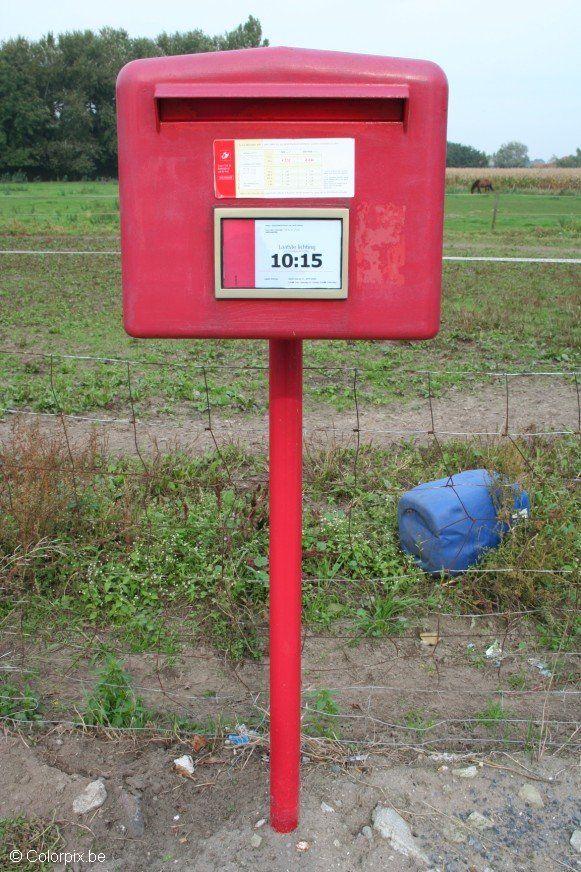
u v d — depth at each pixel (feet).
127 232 6.46
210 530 14.60
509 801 9.29
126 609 12.87
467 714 10.87
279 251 6.39
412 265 6.46
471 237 81.56
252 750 9.95
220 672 11.76
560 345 32.96
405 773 9.64
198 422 22.44
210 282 6.51
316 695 11.18
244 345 33.24
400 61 6.20
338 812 9.04
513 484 14.49
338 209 6.31
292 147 6.24
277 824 8.69
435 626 12.92
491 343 33.32
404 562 14.28
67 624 12.70
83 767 9.74
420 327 6.57
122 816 9.02
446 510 13.61
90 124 239.71
